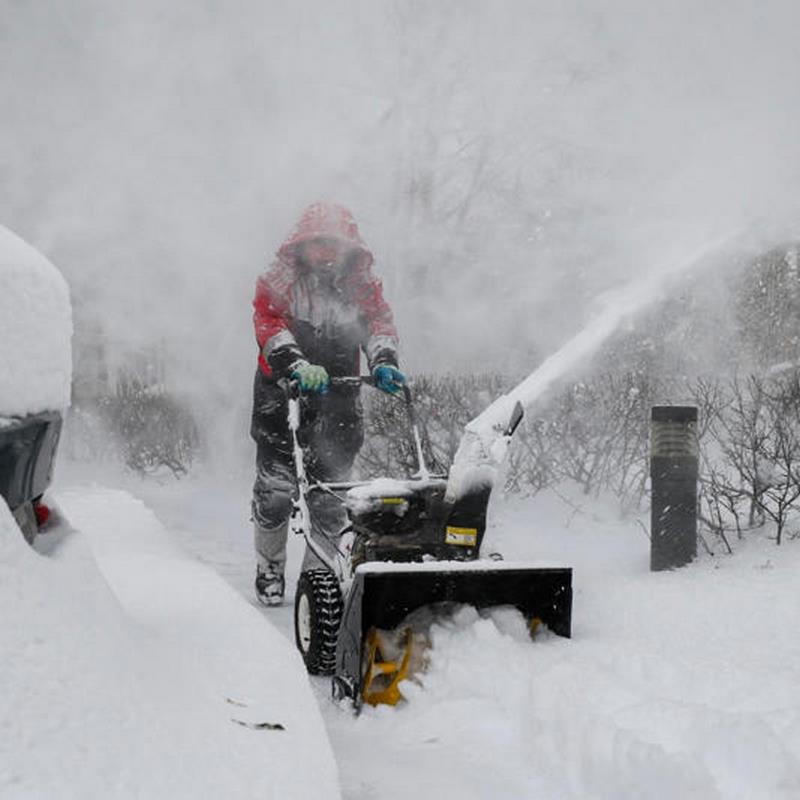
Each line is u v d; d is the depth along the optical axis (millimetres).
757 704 4762
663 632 6344
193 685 3299
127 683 2832
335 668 5848
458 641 5676
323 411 8336
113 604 3291
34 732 2363
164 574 5742
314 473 8391
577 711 4617
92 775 2357
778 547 8164
